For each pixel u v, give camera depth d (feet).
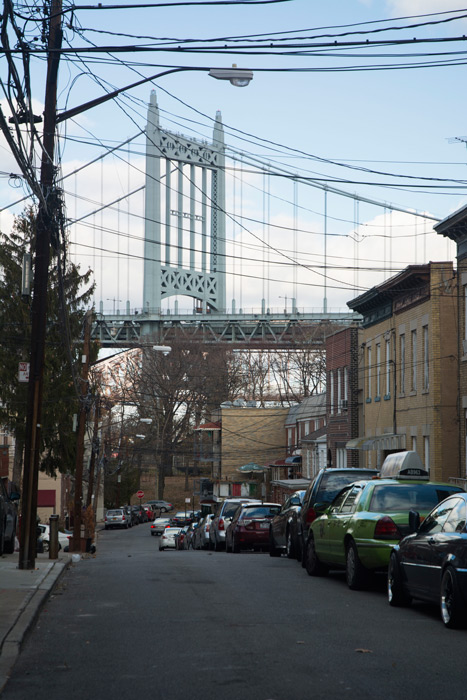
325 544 50.75
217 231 461.78
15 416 158.92
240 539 88.89
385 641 29.96
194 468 342.03
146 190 414.21
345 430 151.64
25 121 46.29
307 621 34.22
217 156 434.30
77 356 160.35
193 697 22.29
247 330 418.31
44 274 60.59
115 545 180.04
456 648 28.84
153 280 416.05
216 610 37.19
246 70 49.93
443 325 109.29
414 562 37.04
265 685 23.41
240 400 282.56
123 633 31.65
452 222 100.48
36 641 30.45
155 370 281.95
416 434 115.03
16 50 41.29
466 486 98.37
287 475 230.27
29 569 57.26
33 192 52.80
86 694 22.97
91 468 148.97
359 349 147.95
